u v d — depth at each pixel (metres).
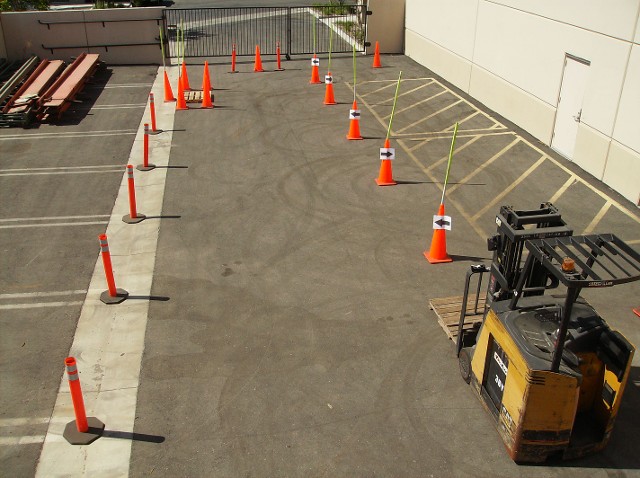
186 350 8.41
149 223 11.81
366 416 7.28
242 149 15.36
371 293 9.63
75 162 14.64
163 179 13.67
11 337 8.67
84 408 7.05
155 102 19.00
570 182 13.44
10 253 10.81
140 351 8.39
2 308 9.31
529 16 15.62
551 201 12.61
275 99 19.36
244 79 21.59
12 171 14.13
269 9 34.25
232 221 11.84
